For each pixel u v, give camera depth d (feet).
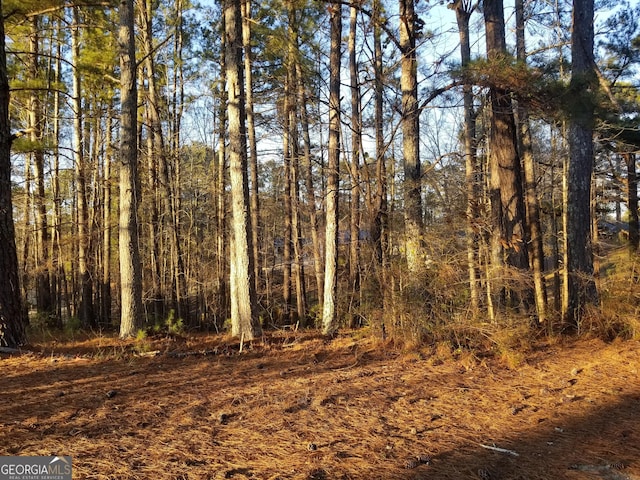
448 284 25.07
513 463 12.44
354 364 22.84
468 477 11.61
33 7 32.42
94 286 67.41
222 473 11.48
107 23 44.11
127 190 31.63
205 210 79.05
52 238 63.00
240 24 29.60
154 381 19.44
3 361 22.61
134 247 31.78
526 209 46.24
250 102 50.65
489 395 18.22
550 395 18.20
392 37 27.20
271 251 78.95
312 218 56.90
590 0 28.94
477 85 25.18
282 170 69.10
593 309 27.55
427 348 24.81
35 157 54.60
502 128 30.22
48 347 26.58
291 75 45.11
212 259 74.33
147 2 52.19
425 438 14.07
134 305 31.48
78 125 53.52
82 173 55.47
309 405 16.78
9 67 36.50
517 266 29.22
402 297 25.36
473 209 28.14
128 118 32.07
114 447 12.82
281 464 12.10
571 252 29.78
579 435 14.40
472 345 24.57
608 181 61.46
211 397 17.42
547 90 23.90
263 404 16.72
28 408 15.61
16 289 25.81
